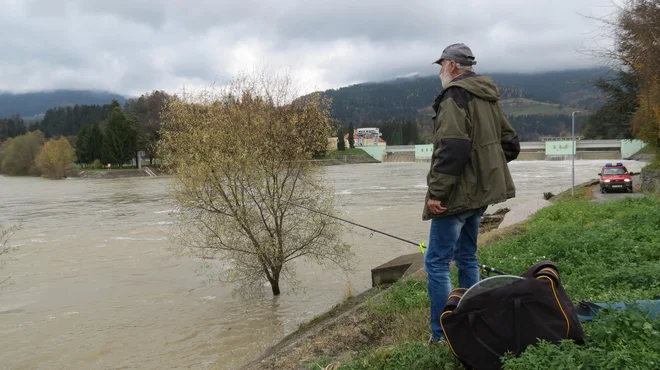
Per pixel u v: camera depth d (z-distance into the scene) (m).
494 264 7.39
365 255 17.66
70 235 24.16
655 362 2.90
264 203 13.84
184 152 14.12
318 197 14.28
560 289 3.40
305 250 14.41
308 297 13.27
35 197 47.84
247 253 13.93
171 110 14.64
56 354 10.06
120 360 9.68
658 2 18.94
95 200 43.19
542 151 129.00
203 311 12.46
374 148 140.50
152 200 41.84
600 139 120.56
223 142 13.84
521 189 44.56
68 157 89.88
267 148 13.95
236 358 9.41
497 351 3.21
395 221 25.69
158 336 10.83
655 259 6.46
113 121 90.12
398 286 7.34
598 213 13.59
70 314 12.48
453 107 3.64
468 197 3.72
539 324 3.19
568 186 46.56
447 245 3.93
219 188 13.62
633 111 31.30
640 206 14.26
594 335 3.38
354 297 10.42
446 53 3.97
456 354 3.31
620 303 3.91
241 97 14.82
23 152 102.56
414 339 4.83
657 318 3.47
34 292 14.43
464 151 3.56
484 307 3.24
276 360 5.80
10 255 19.64
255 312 12.23
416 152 136.62
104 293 14.25
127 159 91.62
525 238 9.85
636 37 20.12
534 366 2.92
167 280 15.45
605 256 6.78
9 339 10.91
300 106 14.79
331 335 6.12
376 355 4.33
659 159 28.52
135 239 22.59
